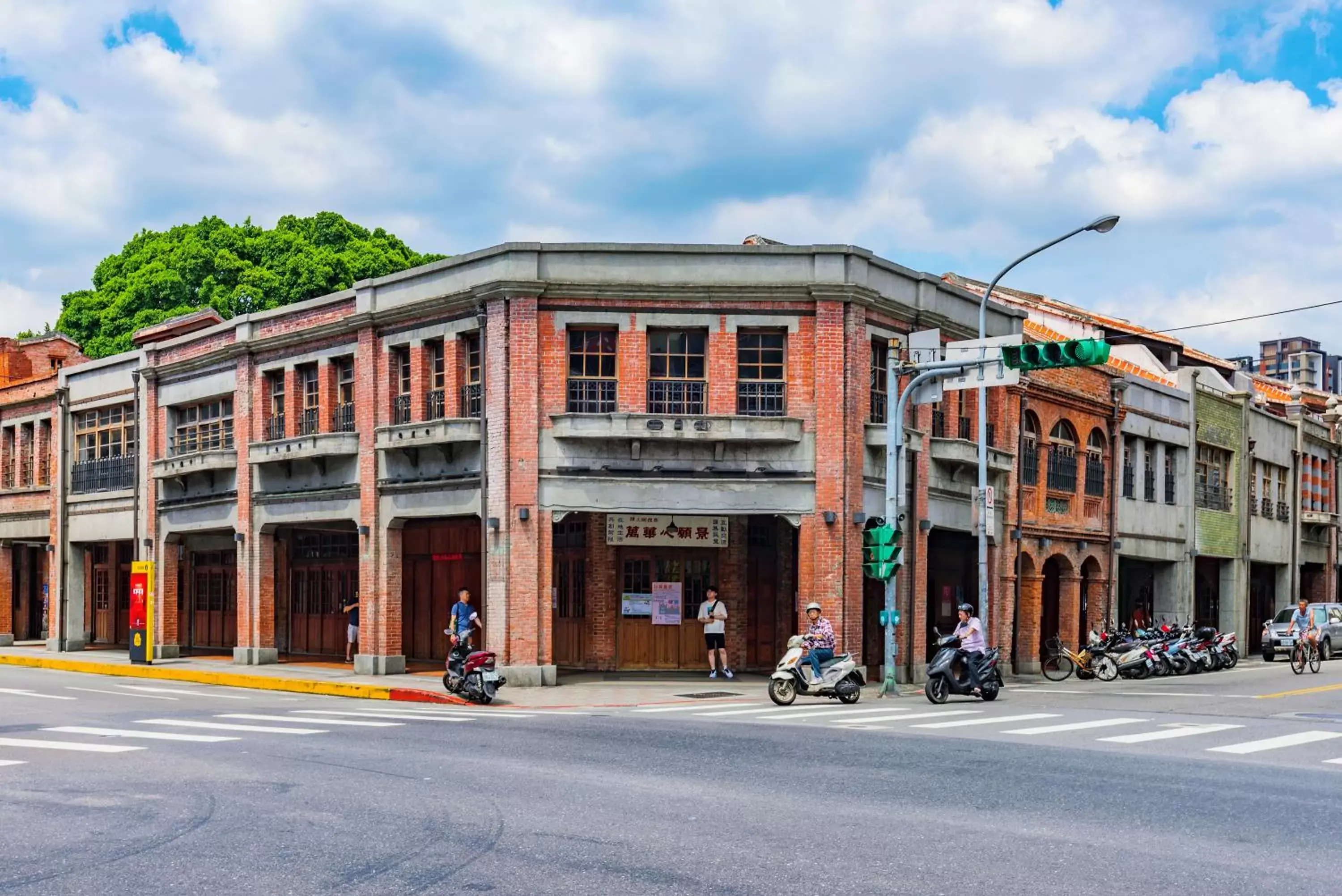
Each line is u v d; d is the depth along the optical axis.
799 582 23.27
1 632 37.81
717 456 23.20
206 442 30.80
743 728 15.56
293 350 27.92
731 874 7.63
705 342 23.64
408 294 25.30
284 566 31.91
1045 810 9.77
